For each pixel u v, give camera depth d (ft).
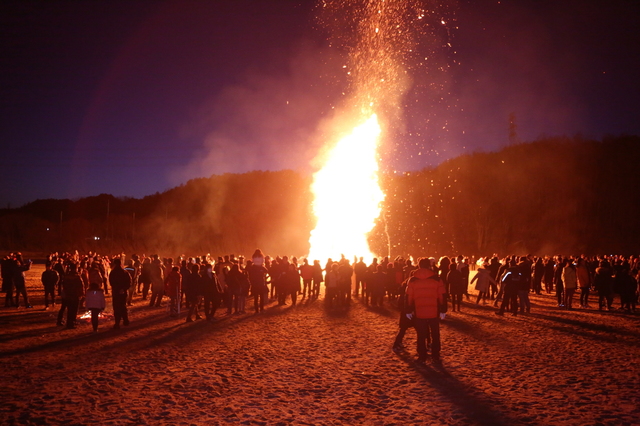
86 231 333.01
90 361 30.81
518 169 315.37
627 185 294.46
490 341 38.09
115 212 433.07
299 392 24.21
